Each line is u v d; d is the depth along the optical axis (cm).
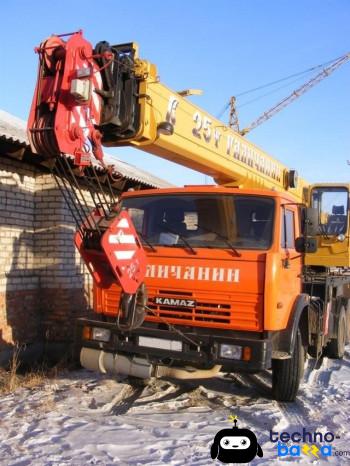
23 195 793
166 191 577
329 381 692
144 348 523
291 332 534
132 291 499
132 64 477
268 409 554
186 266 529
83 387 623
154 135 498
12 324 753
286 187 855
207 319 517
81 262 870
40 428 475
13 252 770
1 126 689
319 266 879
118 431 471
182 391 625
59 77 431
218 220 545
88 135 444
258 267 504
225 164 643
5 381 641
